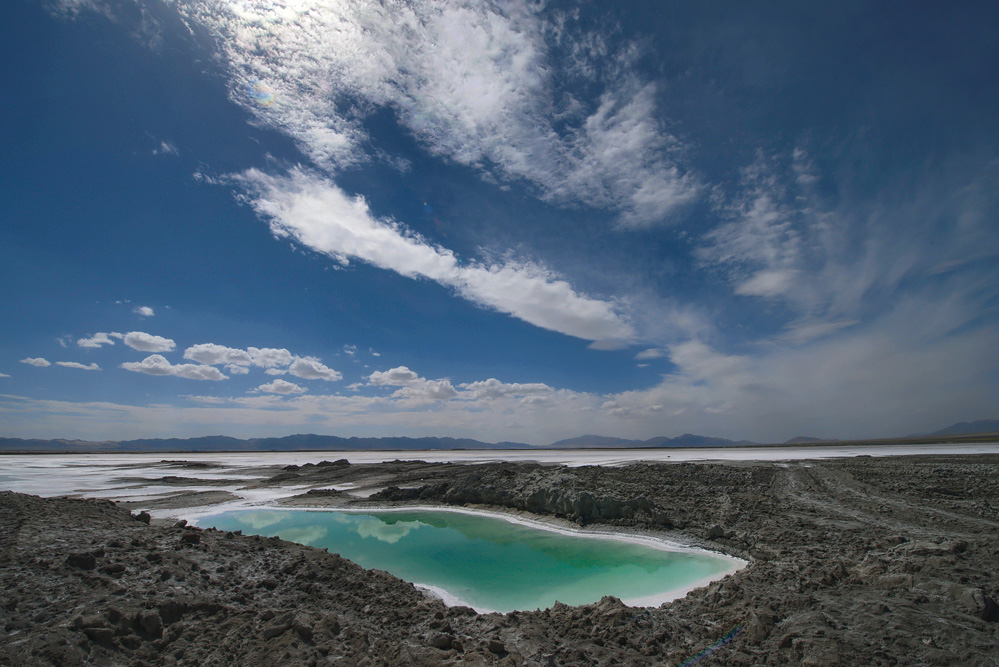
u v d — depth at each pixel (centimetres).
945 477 3556
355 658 1059
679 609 1435
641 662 1094
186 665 984
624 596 1705
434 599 1559
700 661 1082
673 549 2330
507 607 1614
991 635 1067
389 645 1126
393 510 3544
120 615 1044
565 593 1761
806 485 3612
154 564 1373
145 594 1195
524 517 3191
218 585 1386
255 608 1281
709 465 4509
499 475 3906
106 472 6488
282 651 1036
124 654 966
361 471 5956
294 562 1630
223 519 3266
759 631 1189
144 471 6712
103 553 1337
